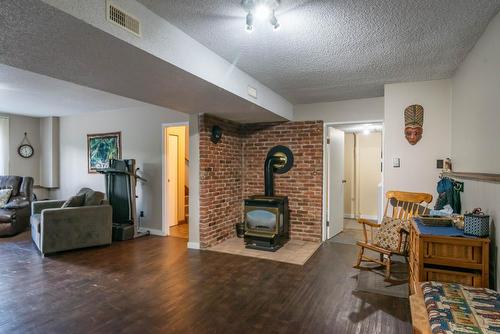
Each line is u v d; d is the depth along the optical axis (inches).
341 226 213.5
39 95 179.2
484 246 77.8
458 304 62.6
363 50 104.0
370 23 84.4
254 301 105.3
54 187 258.2
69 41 69.6
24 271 134.3
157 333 85.3
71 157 251.6
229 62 115.5
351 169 268.1
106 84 106.1
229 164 192.5
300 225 191.2
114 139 227.5
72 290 113.9
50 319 92.8
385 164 145.9
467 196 107.0
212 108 151.3
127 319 93.0
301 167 190.7
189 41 92.7
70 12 57.6
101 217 174.1
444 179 122.9
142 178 211.0
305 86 150.3
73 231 164.1
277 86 150.8
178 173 244.7
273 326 89.1
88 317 94.0
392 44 99.0
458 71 122.0
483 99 91.0
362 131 238.5
